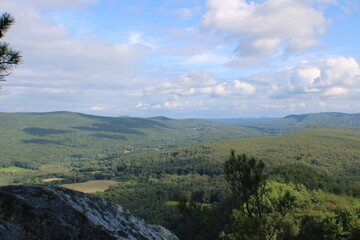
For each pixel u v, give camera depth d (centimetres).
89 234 375
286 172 7206
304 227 897
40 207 362
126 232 450
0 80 509
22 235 314
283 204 792
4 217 324
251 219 701
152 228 587
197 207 808
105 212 476
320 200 4172
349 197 4850
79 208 414
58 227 352
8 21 512
